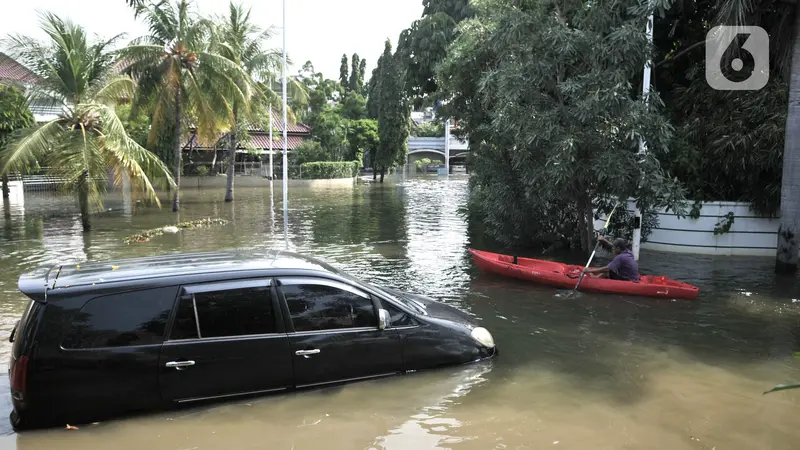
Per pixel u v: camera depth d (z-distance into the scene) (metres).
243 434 4.25
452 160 78.56
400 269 10.91
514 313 7.84
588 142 10.27
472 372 5.44
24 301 8.37
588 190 11.70
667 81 13.81
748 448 4.18
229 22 26.09
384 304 5.25
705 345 6.54
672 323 7.41
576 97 10.05
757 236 12.16
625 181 10.11
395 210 22.91
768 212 11.99
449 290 9.20
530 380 5.37
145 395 4.41
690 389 5.26
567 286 9.31
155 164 17.80
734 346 6.52
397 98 44.78
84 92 16.38
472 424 4.47
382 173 46.47
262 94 25.53
